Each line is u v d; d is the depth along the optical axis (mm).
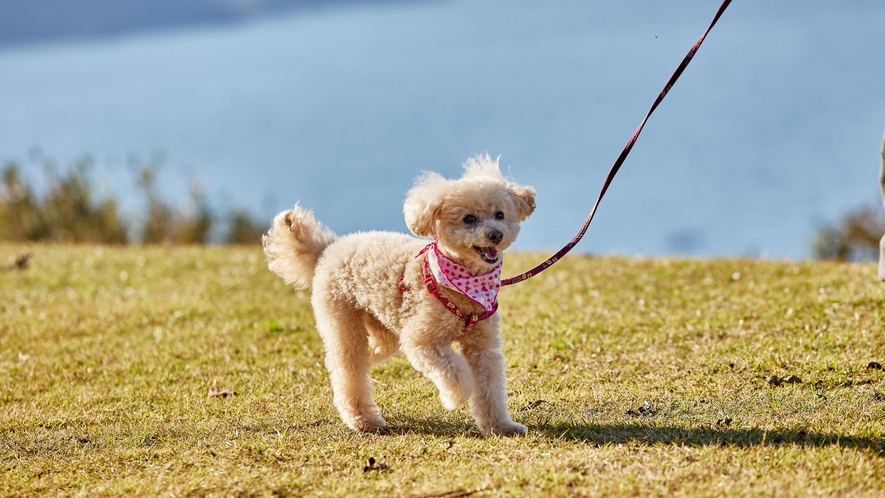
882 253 5688
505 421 5137
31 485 4660
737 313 7617
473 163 5645
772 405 5402
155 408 6188
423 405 5898
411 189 5348
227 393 6441
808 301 7723
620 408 5551
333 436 5289
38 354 7707
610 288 9094
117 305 9289
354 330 5547
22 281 10625
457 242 5004
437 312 4992
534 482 4258
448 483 4312
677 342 7000
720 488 4082
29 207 15195
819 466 4285
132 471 4828
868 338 6570
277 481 4473
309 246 5891
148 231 15578
